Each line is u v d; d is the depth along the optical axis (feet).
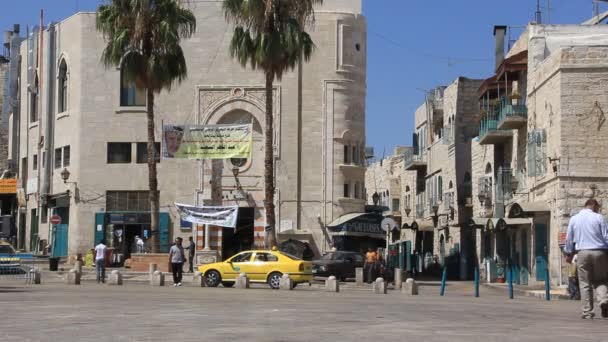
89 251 172.86
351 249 168.66
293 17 134.31
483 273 168.86
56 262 151.23
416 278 181.98
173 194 175.22
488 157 167.22
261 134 175.11
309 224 172.35
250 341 38.70
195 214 158.81
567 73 120.47
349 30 175.22
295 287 115.44
